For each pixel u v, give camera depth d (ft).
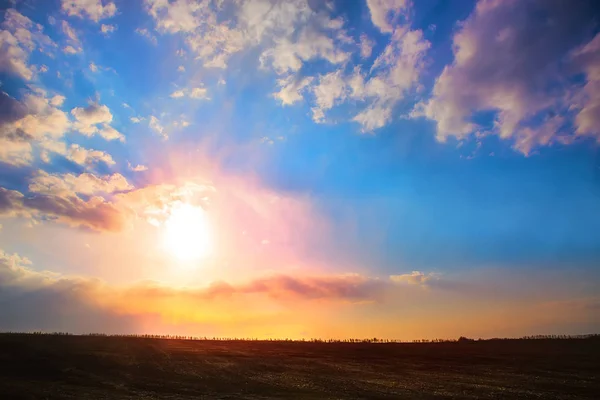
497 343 231.71
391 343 242.78
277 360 168.14
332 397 97.04
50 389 105.19
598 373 139.13
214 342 232.73
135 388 109.70
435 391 104.63
